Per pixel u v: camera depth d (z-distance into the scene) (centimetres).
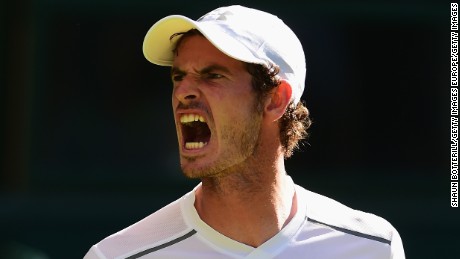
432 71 2964
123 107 2891
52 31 2812
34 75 2817
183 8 2741
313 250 941
